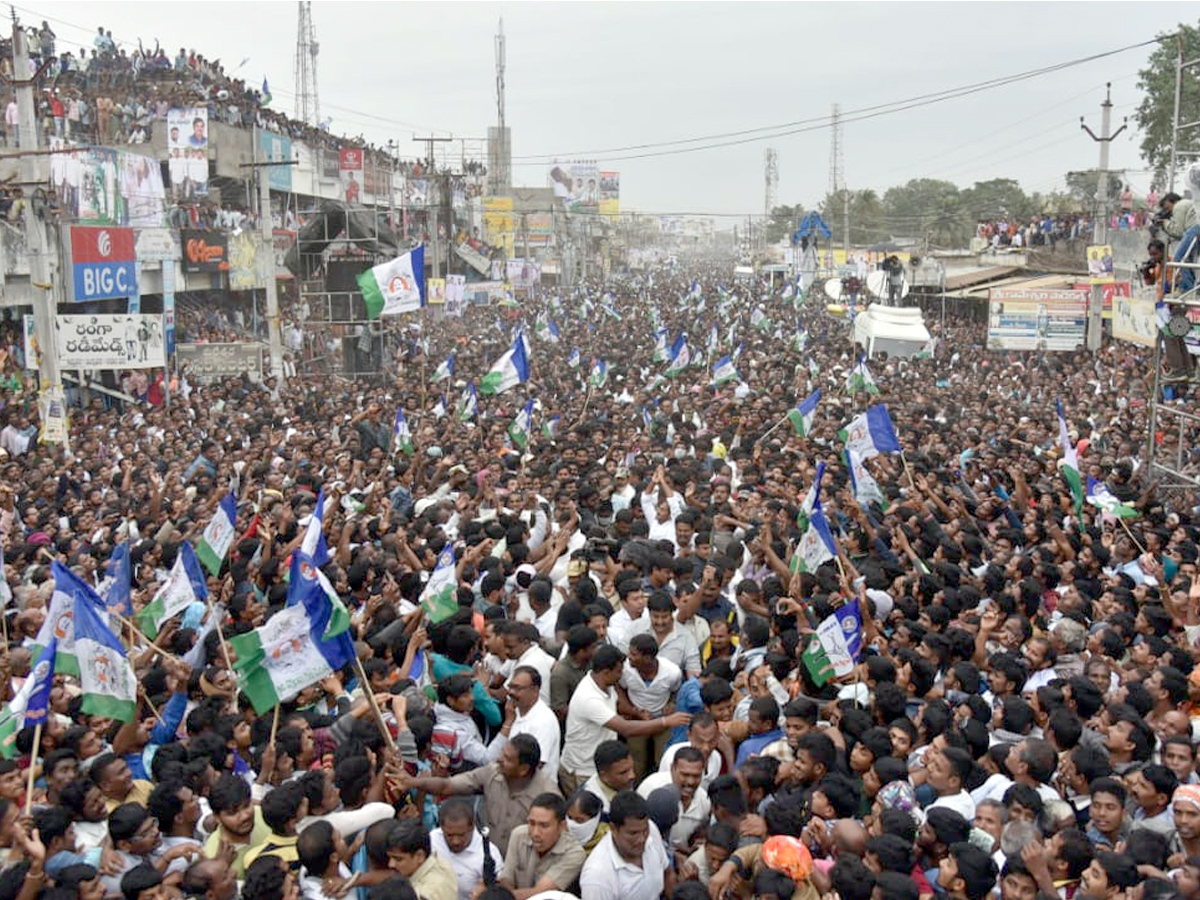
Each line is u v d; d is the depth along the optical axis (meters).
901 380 33.66
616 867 6.30
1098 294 37.88
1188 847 6.78
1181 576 12.44
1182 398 22.62
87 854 6.56
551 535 13.43
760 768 7.18
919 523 14.30
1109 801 6.99
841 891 5.95
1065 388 31.62
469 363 38.28
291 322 42.94
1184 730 8.34
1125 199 54.38
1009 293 37.81
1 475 19.00
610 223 141.75
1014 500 17.08
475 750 8.26
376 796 7.24
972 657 9.88
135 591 12.23
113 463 20.50
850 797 7.03
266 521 13.74
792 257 83.50
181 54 45.50
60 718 8.41
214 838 6.68
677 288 97.50
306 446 20.95
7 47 32.88
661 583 9.91
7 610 11.73
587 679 8.08
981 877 6.15
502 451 19.80
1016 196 105.94
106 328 24.95
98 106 36.56
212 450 20.88
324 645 7.73
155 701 8.77
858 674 8.74
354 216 38.69
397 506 16.66
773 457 18.36
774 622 10.23
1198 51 50.12
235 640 7.70
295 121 54.03
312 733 7.87
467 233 74.38
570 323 57.41
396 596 11.19
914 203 127.44
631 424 23.45
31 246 22.52
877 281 54.84
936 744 7.50
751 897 6.47
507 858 6.61
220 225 40.84
